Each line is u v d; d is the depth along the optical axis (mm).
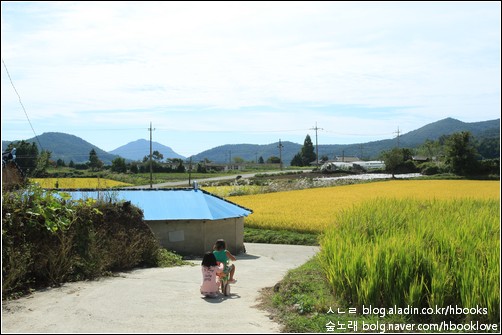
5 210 11516
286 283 10805
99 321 8383
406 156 119375
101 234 14617
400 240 10516
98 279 12742
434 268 9070
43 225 12000
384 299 9023
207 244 24391
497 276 8469
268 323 8469
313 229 31172
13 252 10742
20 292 10375
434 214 17203
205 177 109625
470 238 11055
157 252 16625
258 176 105375
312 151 184250
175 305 9766
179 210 24328
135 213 16328
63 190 22766
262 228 32844
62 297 10242
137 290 11203
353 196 52875
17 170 21797
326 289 10289
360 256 9680
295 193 58344
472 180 82125
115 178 98312
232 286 12516
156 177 107688
